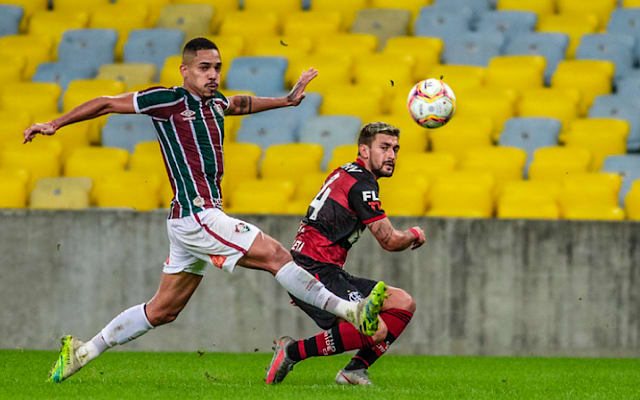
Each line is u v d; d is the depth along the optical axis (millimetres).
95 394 15406
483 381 19938
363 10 45625
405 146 36000
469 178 31797
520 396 16531
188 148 15789
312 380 19250
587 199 31719
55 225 26672
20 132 37031
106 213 26625
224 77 41500
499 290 26062
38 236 26688
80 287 26641
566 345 25984
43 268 26688
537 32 43250
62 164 36406
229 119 37875
